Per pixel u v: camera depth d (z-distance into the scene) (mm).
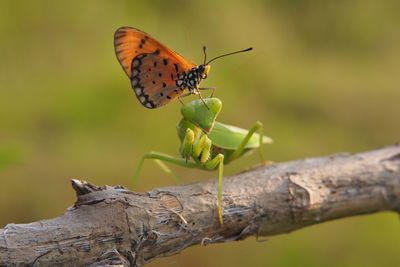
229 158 805
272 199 773
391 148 798
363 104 1378
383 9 1823
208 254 934
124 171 979
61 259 745
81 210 751
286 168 785
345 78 1483
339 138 1264
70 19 1169
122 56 785
